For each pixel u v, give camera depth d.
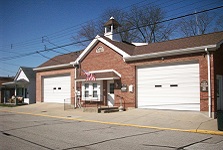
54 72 27.86
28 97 33.44
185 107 16.95
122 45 22.47
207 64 15.80
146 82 19.25
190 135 10.95
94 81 22.62
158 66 18.61
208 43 16.27
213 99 15.37
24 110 24.59
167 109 17.89
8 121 15.80
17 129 12.32
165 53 17.64
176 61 17.36
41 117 18.56
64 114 19.73
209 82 15.56
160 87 18.39
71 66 25.58
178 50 16.94
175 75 17.61
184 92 17.06
